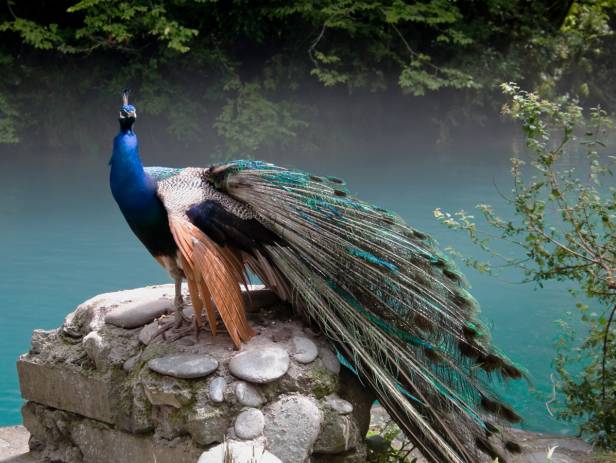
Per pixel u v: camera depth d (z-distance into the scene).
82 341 4.56
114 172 4.06
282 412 3.86
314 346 4.13
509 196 13.18
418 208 12.52
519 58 20.42
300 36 18.70
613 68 22.45
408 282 4.14
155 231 4.14
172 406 3.94
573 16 23.00
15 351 7.54
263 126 17.34
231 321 3.95
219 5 17.92
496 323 8.05
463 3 20.09
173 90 17.84
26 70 17.30
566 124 5.30
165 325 4.31
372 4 17.69
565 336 6.46
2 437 5.20
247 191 4.08
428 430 3.92
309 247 4.10
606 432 5.21
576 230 5.23
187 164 16.83
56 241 10.89
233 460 3.57
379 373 4.00
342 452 4.03
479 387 4.12
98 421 4.37
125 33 16.30
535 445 4.88
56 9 17.58
